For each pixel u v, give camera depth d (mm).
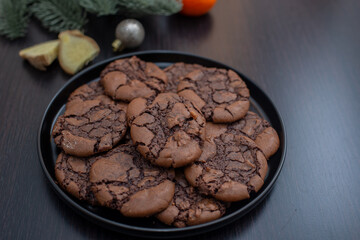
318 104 531
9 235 406
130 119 433
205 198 407
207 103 460
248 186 407
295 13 639
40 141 434
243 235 417
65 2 548
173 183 405
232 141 437
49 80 529
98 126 434
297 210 438
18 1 554
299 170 468
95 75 508
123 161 416
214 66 520
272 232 422
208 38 595
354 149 491
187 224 394
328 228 429
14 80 525
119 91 463
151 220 400
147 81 476
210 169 410
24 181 440
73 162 421
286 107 526
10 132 477
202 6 588
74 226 414
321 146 491
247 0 651
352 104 534
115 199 389
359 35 616
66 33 532
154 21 609
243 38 600
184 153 404
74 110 448
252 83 497
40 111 499
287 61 576
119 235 411
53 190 426
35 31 580
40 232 410
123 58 516
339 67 575
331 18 636
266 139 446
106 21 595
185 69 506
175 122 419
